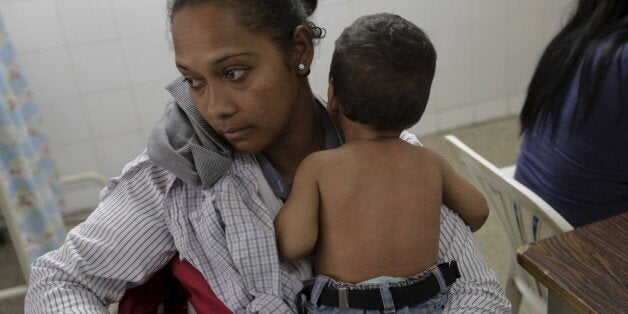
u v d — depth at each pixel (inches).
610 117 50.3
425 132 126.8
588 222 56.3
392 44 31.4
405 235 33.2
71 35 100.2
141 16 102.3
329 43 113.0
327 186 33.3
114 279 35.4
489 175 53.2
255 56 30.3
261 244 32.9
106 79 104.8
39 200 69.5
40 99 102.7
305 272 35.5
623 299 35.0
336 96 33.6
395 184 33.4
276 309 32.5
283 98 32.2
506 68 125.9
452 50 121.0
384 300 32.1
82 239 34.7
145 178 36.2
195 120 34.5
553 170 56.3
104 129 108.3
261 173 35.6
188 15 29.6
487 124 127.9
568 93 52.9
